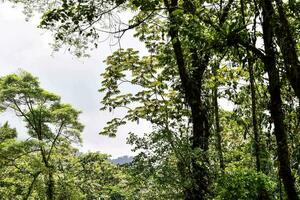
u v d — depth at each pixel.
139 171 16.30
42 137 38.06
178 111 19.91
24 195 35.56
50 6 15.27
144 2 11.42
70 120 37.56
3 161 34.34
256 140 12.09
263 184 12.38
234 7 13.50
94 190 36.00
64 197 35.53
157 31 21.45
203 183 15.82
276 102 8.89
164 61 18.09
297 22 9.78
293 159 10.48
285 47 8.44
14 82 37.44
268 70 8.98
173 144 16.41
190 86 17.27
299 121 10.44
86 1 12.39
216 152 16.69
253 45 9.18
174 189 16.38
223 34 9.08
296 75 8.30
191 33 9.52
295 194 8.48
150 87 21.11
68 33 13.12
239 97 14.23
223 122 22.03
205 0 12.05
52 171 35.41
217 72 15.10
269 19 8.78
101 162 38.47
